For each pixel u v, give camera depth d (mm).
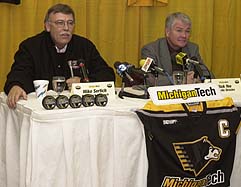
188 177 2137
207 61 4051
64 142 1955
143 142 2109
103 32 3770
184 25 3158
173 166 2105
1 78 3590
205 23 4016
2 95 2469
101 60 3041
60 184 1981
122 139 2080
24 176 2057
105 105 2068
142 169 2127
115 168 2086
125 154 2096
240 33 4137
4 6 3533
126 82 2549
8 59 3592
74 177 1995
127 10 3844
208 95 2184
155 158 2092
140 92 2482
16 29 3586
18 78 2510
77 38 3014
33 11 3580
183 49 3293
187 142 2117
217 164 2211
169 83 2494
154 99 2088
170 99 2111
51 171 1960
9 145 2297
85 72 2693
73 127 1970
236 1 4102
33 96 2387
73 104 2004
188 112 2119
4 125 2416
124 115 2061
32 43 2869
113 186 2096
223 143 2191
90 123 2000
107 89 2250
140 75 2432
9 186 2301
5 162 2383
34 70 2836
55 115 1930
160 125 2074
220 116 2189
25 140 2059
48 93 2383
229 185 2279
